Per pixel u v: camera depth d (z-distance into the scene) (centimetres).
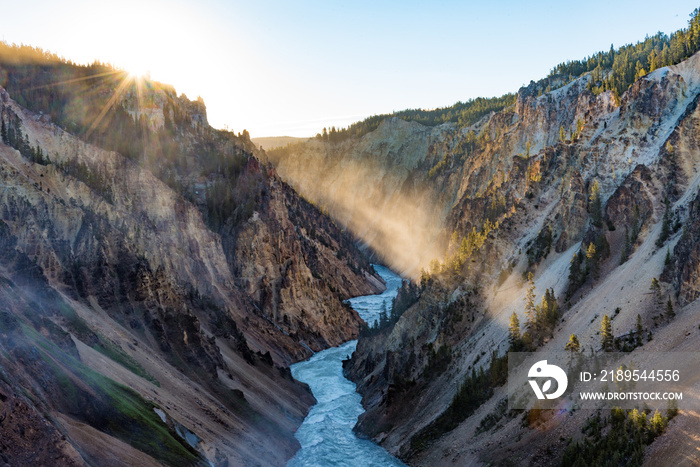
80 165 13938
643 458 4769
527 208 11206
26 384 4388
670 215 7888
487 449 6356
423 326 10694
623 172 10119
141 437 5034
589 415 5716
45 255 8206
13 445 3656
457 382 8194
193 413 6794
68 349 5738
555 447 5659
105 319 7969
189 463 5150
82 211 9962
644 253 7569
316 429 9056
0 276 6147
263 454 7138
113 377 6044
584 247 8575
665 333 6016
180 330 8600
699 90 10419
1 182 9438
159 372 7331
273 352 13600
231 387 8569
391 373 10094
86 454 4212
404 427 8325
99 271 8612
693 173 8456
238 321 13700
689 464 4441
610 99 12538
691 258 6316
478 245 11925
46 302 6638
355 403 10575
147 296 8800
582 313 7450
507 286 9644
